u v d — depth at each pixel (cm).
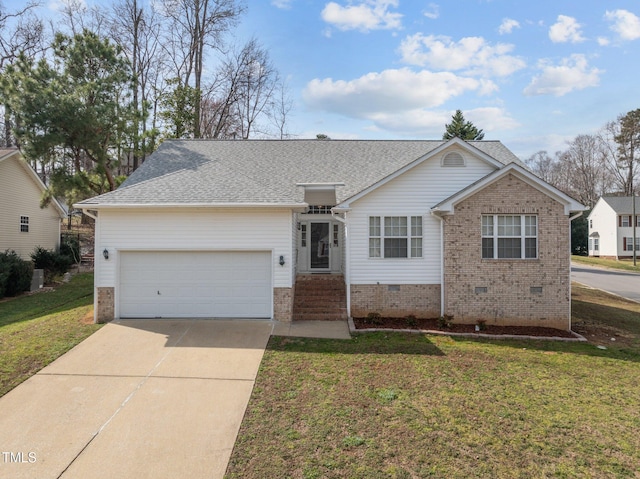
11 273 1689
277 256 1188
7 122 2330
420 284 1309
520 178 1242
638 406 695
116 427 598
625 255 4625
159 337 1009
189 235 1181
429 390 737
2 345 934
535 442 570
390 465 511
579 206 1233
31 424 605
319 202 1584
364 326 1185
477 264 1248
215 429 595
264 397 698
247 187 1248
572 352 1012
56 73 1805
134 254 1189
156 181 1276
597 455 542
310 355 909
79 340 973
